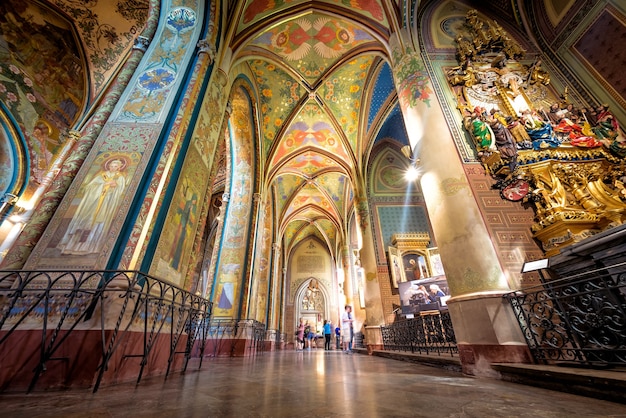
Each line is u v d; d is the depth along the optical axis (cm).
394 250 898
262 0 605
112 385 205
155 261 291
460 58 545
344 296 1523
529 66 537
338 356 705
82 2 646
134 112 365
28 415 122
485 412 130
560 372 195
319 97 914
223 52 522
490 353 277
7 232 724
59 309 226
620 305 199
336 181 1387
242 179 860
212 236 1605
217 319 682
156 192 309
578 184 372
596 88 472
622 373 183
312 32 750
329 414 125
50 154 772
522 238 359
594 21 497
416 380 247
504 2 643
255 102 836
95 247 264
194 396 167
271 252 1264
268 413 126
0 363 198
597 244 247
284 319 1817
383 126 1037
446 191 376
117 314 231
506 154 411
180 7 489
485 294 302
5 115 709
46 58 700
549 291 257
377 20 618
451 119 462
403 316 798
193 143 392
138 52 429
